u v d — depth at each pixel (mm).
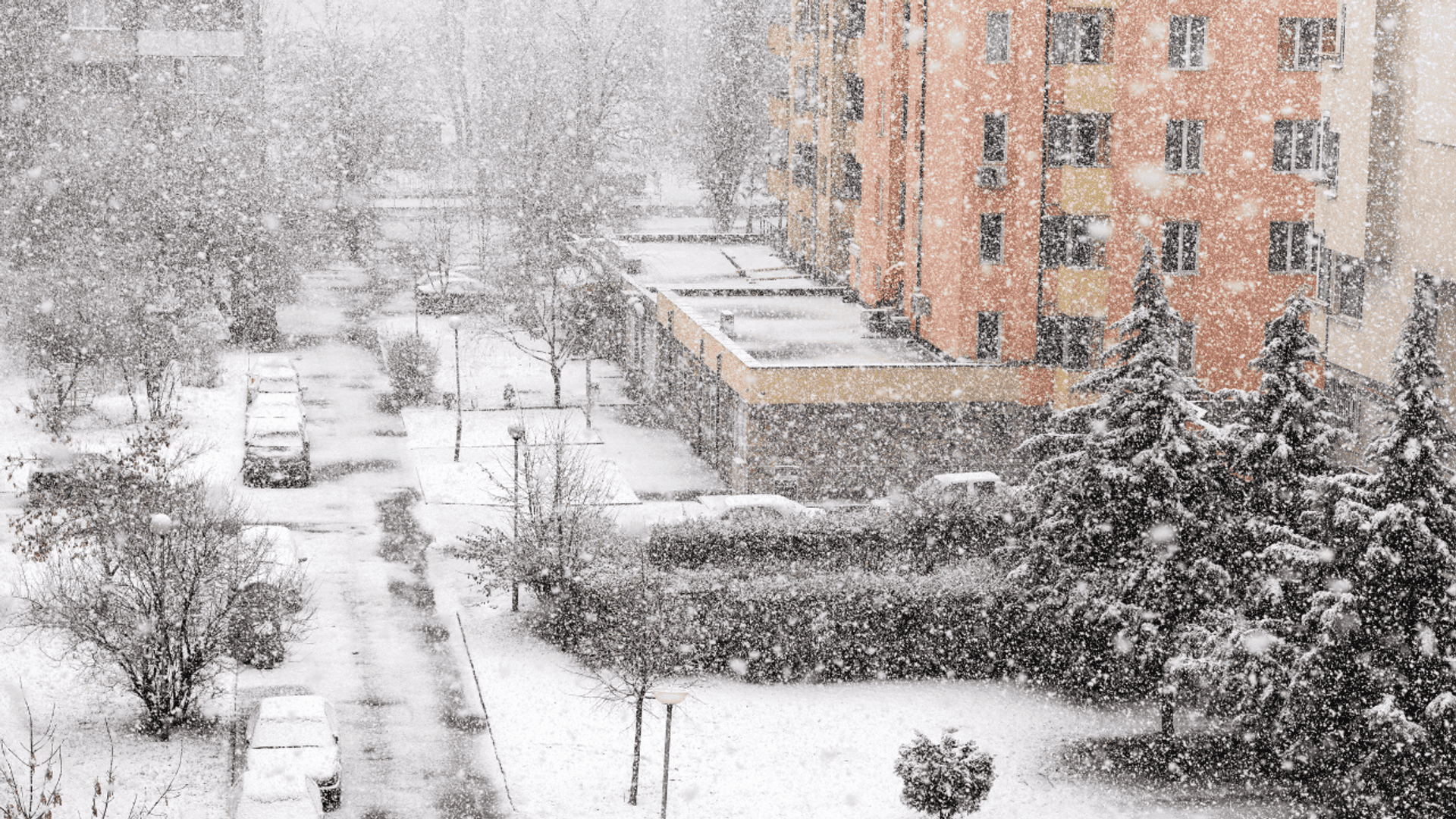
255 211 63906
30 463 42469
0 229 57750
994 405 44344
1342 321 36688
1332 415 30266
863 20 53906
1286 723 26062
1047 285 44844
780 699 30500
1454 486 25578
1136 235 43219
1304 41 42750
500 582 34719
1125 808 26250
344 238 84750
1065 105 43094
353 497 43031
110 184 59750
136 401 49312
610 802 25812
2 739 25422
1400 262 33812
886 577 32844
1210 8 42156
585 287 61406
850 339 48281
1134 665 31406
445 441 49125
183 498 29016
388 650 32125
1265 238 43469
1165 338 30156
